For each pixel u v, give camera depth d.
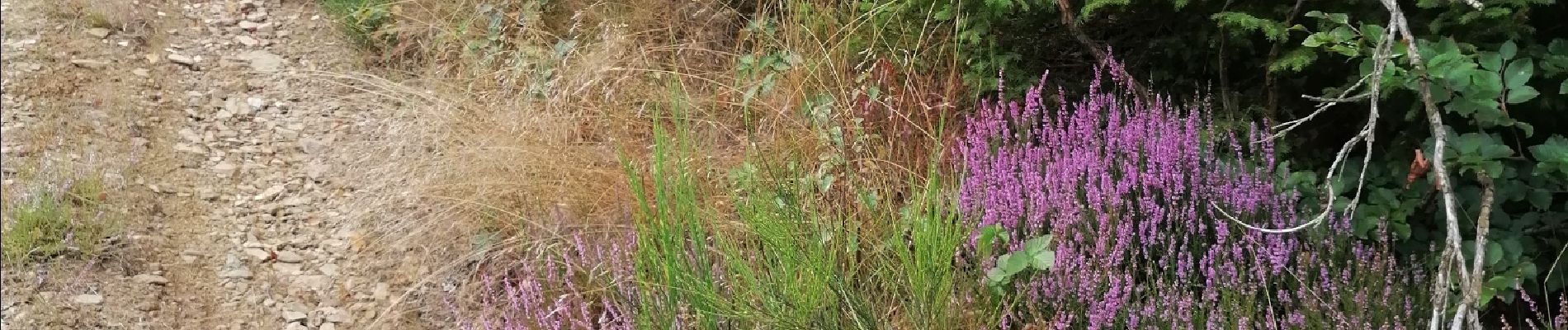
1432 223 3.42
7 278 3.71
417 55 5.62
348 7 5.93
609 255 3.58
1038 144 3.93
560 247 3.80
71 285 3.73
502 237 4.00
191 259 4.01
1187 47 3.88
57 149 4.60
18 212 3.97
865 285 3.34
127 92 5.18
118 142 4.75
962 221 3.38
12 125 4.76
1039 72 4.15
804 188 3.68
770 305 2.98
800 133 4.21
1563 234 3.29
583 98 4.64
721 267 3.38
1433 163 2.80
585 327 3.31
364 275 3.96
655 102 4.57
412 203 4.30
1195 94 3.91
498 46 5.32
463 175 4.31
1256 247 3.28
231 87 5.36
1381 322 3.11
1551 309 3.35
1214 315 3.04
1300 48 3.47
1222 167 3.54
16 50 5.39
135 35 5.73
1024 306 3.24
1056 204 3.37
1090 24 4.06
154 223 4.20
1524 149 3.46
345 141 4.89
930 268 3.00
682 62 5.02
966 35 4.11
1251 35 3.79
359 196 4.45
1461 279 2.72
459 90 5.12
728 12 5.24
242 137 4.94
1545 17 3.49
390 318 3.72
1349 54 3.05
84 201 4.20
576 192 4.08
